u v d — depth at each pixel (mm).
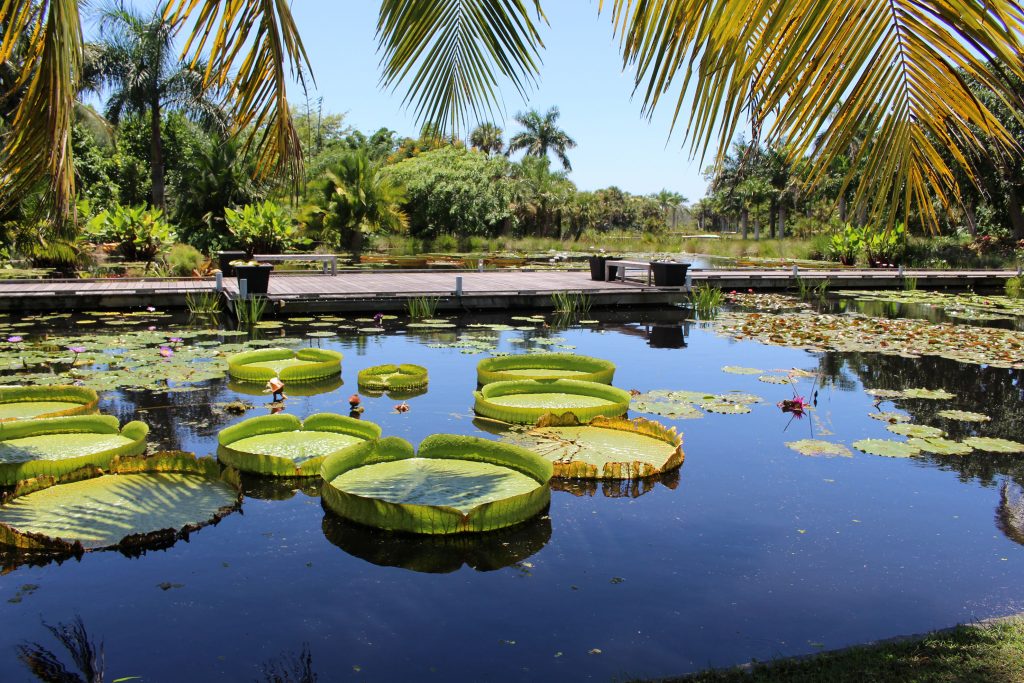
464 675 1913
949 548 2693
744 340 7332
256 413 4312
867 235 18578
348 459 3213
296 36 2619
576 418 4074
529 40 3129
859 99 1826
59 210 2814
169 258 13891
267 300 8594
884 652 1966
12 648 1993
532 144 40656
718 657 2000
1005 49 1639
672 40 1840
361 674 1908
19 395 4305
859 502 3119
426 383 5160
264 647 2020
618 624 2166
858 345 6941
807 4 1694
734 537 2764
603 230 42000
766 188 38219
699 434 4059
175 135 25469
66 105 2627
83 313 8516
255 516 2869
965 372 5824
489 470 3248
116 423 3734
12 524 2643
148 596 2275
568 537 2748
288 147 2781
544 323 8539
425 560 2549
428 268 16562
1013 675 1833
